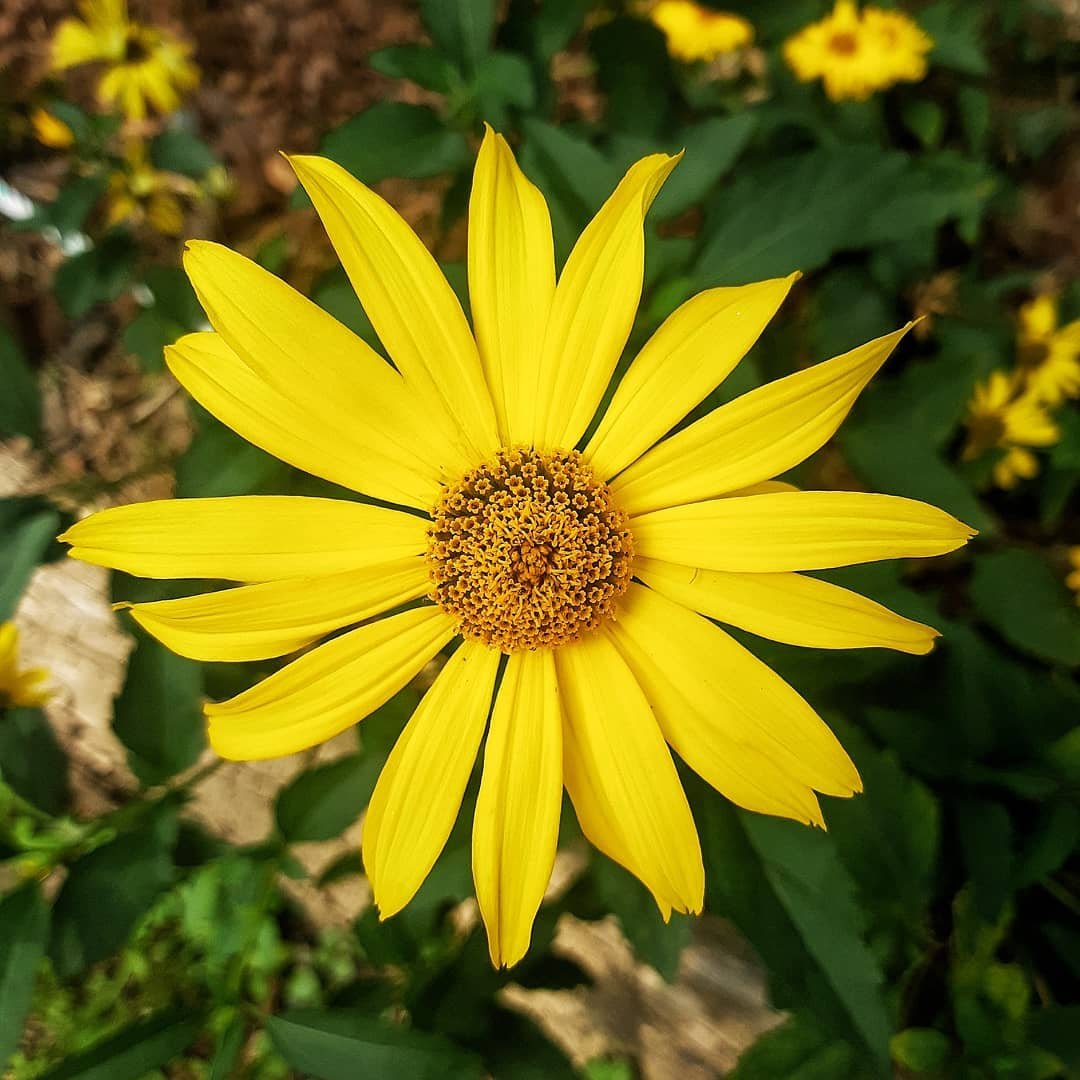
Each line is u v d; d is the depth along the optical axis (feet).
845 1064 0.32
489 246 0.24
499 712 0.26
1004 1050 0.30
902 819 0.30
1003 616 0.36
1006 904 0.32
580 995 0.45
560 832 0.31
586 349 0.25
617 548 0.26
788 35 0.43
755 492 0.26
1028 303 0.46
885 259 0.42
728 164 0.32
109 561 0.24
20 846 0.30
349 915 0.49
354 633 0.26
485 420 0.26
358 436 0.25
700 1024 0.43
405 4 0.55
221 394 0.25
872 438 0.35
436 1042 0.28
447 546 0.26
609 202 0.23
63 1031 0.47
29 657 0.48
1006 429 0.42
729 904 0.27
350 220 0.23
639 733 0.26
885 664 0.30
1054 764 0.32
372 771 0.32
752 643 0.30
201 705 0.30
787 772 0.24
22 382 0.34
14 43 0.56
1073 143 0.49
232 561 0.25
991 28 0.49
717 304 0.24
